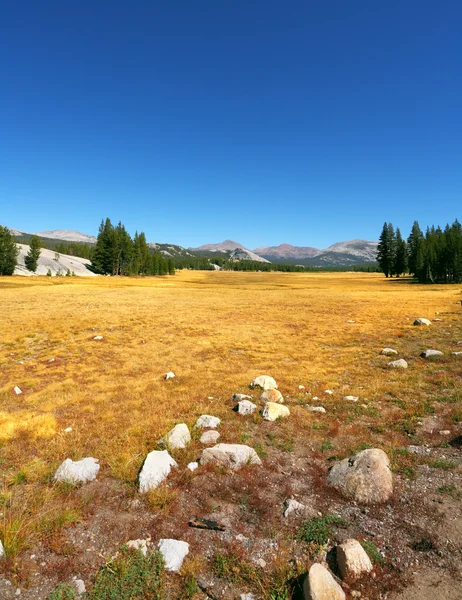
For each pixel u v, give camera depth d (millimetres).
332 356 19984
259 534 5828
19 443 9188
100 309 40625
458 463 7789
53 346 22828
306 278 154500
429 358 18109
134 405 12289
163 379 15711
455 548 5340
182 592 4707
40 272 138375
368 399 12469
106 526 5957
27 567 5066
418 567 5023
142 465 7551
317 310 41625
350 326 30266
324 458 8406
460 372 15273
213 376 16094
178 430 9195
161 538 5660
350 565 4867
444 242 110125
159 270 172625
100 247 146750
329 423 10430
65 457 8352
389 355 19406
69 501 6582
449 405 11414
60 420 10852
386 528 5883
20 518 5953
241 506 6559
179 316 36594
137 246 157625
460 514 6082
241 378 15531
